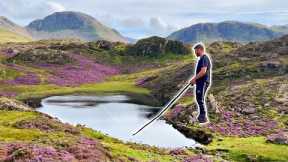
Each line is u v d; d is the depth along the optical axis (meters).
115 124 97.00
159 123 99.00
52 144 38.50
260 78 145.62
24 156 32.22
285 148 68.06
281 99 111.44
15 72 190.12
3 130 58.53
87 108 122.12
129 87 183.38
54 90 169.38
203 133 83.38
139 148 56.28
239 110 104.94
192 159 52.38
